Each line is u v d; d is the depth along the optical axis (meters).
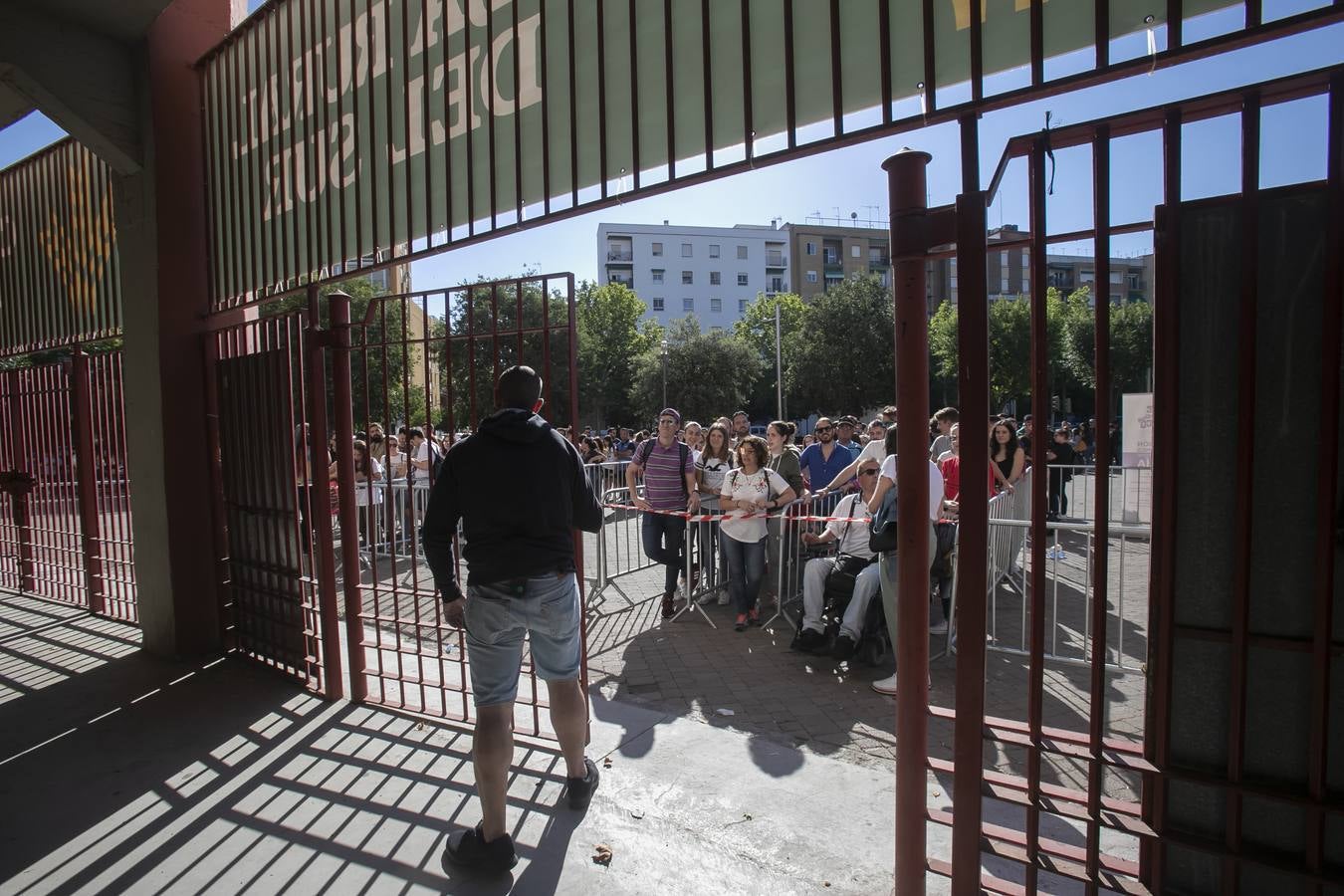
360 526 9.42
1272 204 1.85
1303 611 1.88
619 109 3.16
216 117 5.23
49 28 4.70
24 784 3.50
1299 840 1.92
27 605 7.14
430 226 3.91
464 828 3.06
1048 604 6.80
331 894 2.67
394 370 11.23
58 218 6.93
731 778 3.45
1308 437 1.84
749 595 6.17
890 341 41.91
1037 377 2.08
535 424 2.96
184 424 5.19
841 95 2.50
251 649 5.16
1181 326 1.96
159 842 3.01
